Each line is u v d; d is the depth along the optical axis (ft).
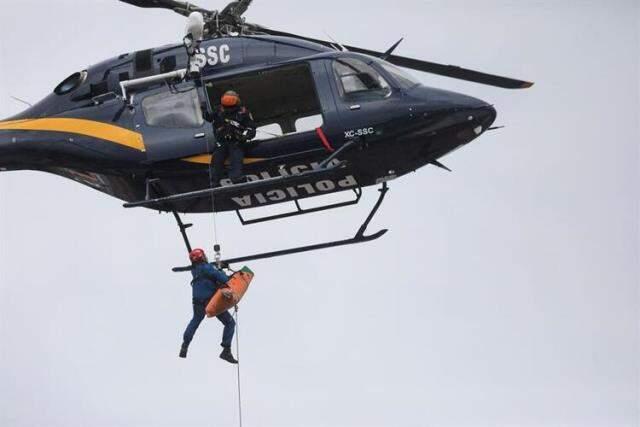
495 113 204.74
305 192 210.18
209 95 212.64
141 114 206.80
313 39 220.64
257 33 224.94
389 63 209.36
